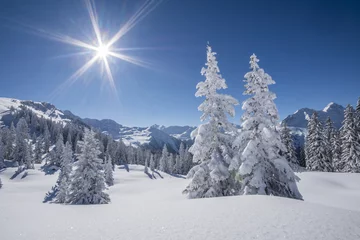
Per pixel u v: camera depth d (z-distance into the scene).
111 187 61.72
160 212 10.09
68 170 52.38
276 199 11.17
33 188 61.66
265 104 16.31
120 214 10.48
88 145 25.97
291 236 6.45
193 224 7.84
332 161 51.25
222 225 7.57
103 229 7.96
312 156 48.25
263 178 15.59
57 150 97.50
